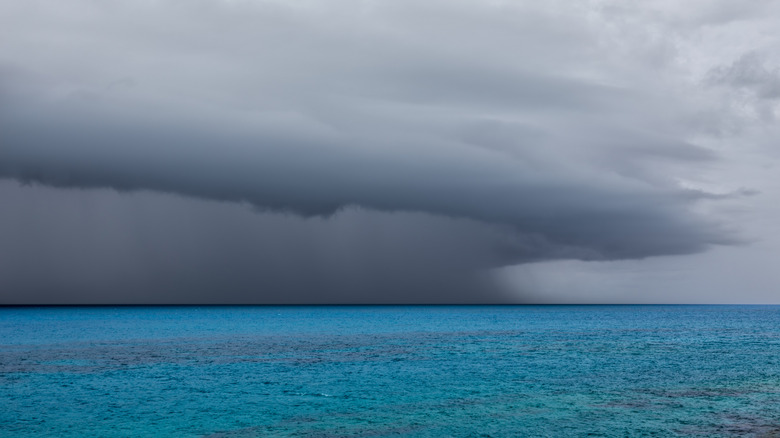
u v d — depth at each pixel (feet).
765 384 119.85
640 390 112.37
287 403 99.60
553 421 85.35
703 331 319.27
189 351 190.39
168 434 78.33
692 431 79.15
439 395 107.34
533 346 215.10
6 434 78.38
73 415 89.92
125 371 138.72
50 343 218.59
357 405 97.81
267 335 275.39
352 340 244.42
